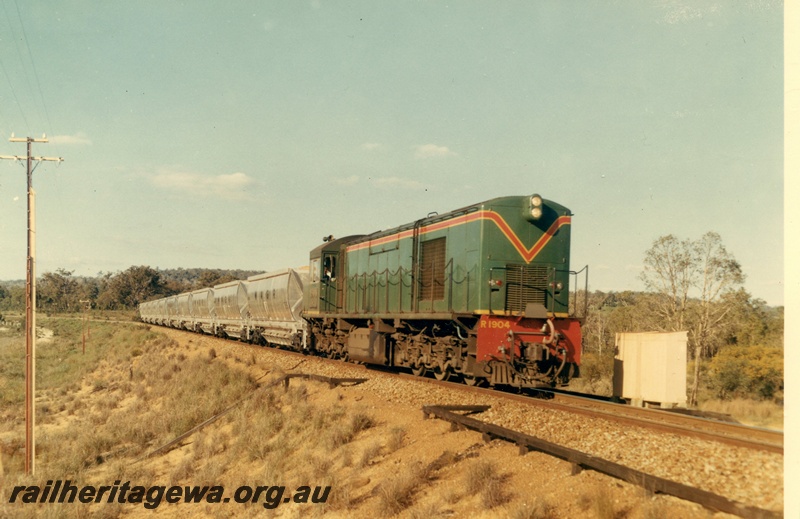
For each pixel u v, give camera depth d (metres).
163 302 71.19
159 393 27.70
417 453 11.25
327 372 21.53
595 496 7.70
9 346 67.25
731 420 11.80
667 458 8.63
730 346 23.27
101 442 20.08
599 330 30.77
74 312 130.25
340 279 24.39
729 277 24.11
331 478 11.27
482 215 15.06
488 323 14.49
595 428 10.38
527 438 9.56
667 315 25.16
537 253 15.27
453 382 16.23
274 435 15.65
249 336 38.34
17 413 30.30
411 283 18.17
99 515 13.44
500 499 8.51
